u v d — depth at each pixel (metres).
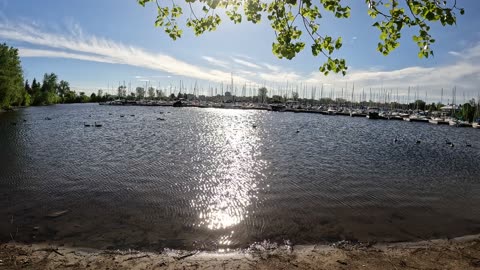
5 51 66.38
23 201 12.67
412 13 4.10
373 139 38.03
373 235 9.99
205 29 5.93
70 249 8.48
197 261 7.79
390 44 4.79
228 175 17.81
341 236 9.87
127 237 9.49
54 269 7.16
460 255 8.04
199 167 19.80
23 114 66.19
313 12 4.88
